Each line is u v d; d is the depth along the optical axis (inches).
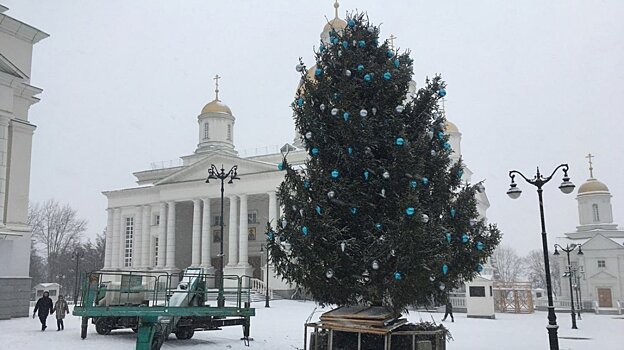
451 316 1258.0
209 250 2234.3
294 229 458.6
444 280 465.4
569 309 2181.3
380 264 450.9
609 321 1489.9
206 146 2650.1
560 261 2694.4
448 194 503.8
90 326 933.2
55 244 3257.9
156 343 580.4
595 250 2546.8
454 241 486.0
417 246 429.4
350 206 464.8
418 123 507.2
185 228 2527.1
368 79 482.0
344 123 469.7
